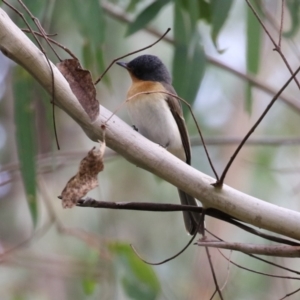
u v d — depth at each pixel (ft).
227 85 44.29
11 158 42.88
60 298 40.19
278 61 45.88
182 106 28.27
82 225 41.29
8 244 37.09
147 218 43.62
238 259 37.65
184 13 28.17
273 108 46.14
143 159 16.22
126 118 42.86
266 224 16.14
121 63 28.89
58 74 15.48
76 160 40.19
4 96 42.86
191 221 21.29
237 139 35.17
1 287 38.73
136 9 33.22
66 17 33.76
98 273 30.25
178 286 37.81
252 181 42.11
